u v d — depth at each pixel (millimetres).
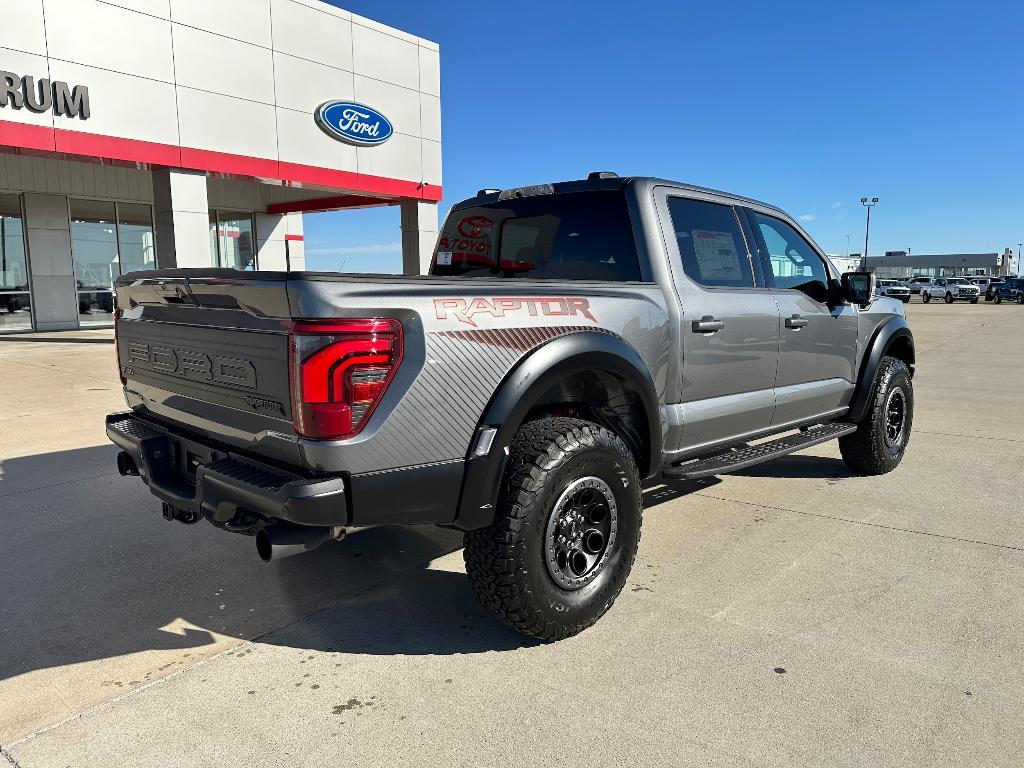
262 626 3141
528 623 2832
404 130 18484
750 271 4215
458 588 3520
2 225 17719
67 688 2666
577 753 2268
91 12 12852
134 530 4293
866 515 4496
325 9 16406
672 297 3580
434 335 2572
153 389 3391
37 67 12305
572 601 2932
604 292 3246
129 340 3564
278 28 15578
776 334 4219
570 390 3328
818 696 2555
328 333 2373
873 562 3740
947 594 3355
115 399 8539
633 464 3131
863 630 3023
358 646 2961
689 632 3025
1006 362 13211
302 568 3756
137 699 2590
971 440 6645
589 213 3840
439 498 2637
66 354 13219
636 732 2369
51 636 3059
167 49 13867
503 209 4266
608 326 3195
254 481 2541
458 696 2588
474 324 2689
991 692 2572
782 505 4707
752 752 2264
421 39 18703
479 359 2688
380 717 2469
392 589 3510
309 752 2287
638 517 3176
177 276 2904
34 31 12234
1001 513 4512
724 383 3898
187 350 3020
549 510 2812
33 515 4543
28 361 12117
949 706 2490
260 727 2418
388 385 2480
